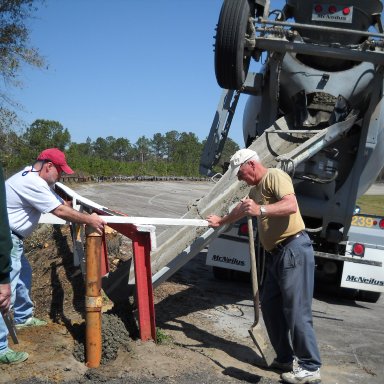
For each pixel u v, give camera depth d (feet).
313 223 25.96
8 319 13.32
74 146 163.84
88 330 13.67
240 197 17.93
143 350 14.88
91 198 79.46
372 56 20.80
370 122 22.56
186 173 235.61
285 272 13.85
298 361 14.15
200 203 18.12
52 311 17.97
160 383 13.15
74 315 17.40
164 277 16.89
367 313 24.71
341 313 24.08
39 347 14.46
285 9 23.61
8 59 62.34
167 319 19.20
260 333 14.74
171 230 18.06
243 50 20.45
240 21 19.86
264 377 14.39
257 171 14.28
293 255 13.78
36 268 23.15
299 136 21.59
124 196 90.63
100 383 12.85
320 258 26.25
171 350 15.46
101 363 13.96
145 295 15.40
